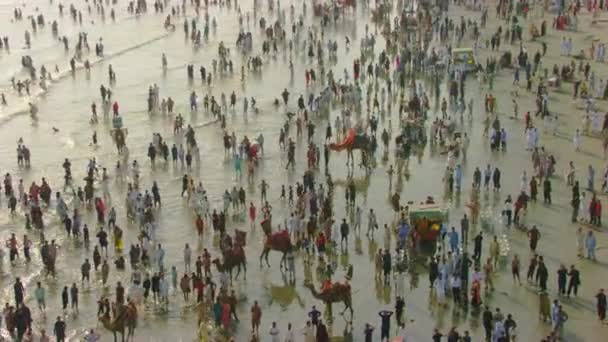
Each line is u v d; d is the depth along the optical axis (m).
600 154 65.62
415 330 43.34
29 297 47.41
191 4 129.50
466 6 117.06
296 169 65.56
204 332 42.12
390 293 47.28
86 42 102.50
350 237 53.78
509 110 75.94
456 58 86.56
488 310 41.84
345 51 98.19
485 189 60.16
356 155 68.12
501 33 100.50
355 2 119.00
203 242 54.03
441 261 48.97
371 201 58.91
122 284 48.72
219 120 76.88
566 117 73.44
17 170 66.31
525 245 51.75
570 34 100.88
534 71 84.75
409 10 111.44
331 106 79.19
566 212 56.19
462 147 67.19
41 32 112.25
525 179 57.91
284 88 85.81
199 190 57.53
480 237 48.38
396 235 52.75
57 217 57.94
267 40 101.12
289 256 48.91
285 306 46.31
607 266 49.12
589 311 44.50
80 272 50.41
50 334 43.84
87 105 82.06
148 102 79.50
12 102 83.31
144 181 63.69
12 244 51.19
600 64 88.00
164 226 56.28
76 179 64.56
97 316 45.47
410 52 90.56
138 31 112.94
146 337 43.47
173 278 48.16
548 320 43.62
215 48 102.94
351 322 44.34
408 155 65.50
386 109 77.44
